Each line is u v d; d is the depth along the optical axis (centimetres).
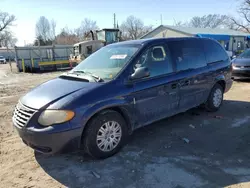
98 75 359
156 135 413
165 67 405
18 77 1708
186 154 342
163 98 396
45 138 284
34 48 2388
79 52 2138
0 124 497
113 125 336
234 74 930
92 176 292
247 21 3206
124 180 282
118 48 412
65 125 288
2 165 324
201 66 480
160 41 414
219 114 523
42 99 306
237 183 270
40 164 325
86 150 320
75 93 310
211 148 359
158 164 316
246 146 363
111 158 335
